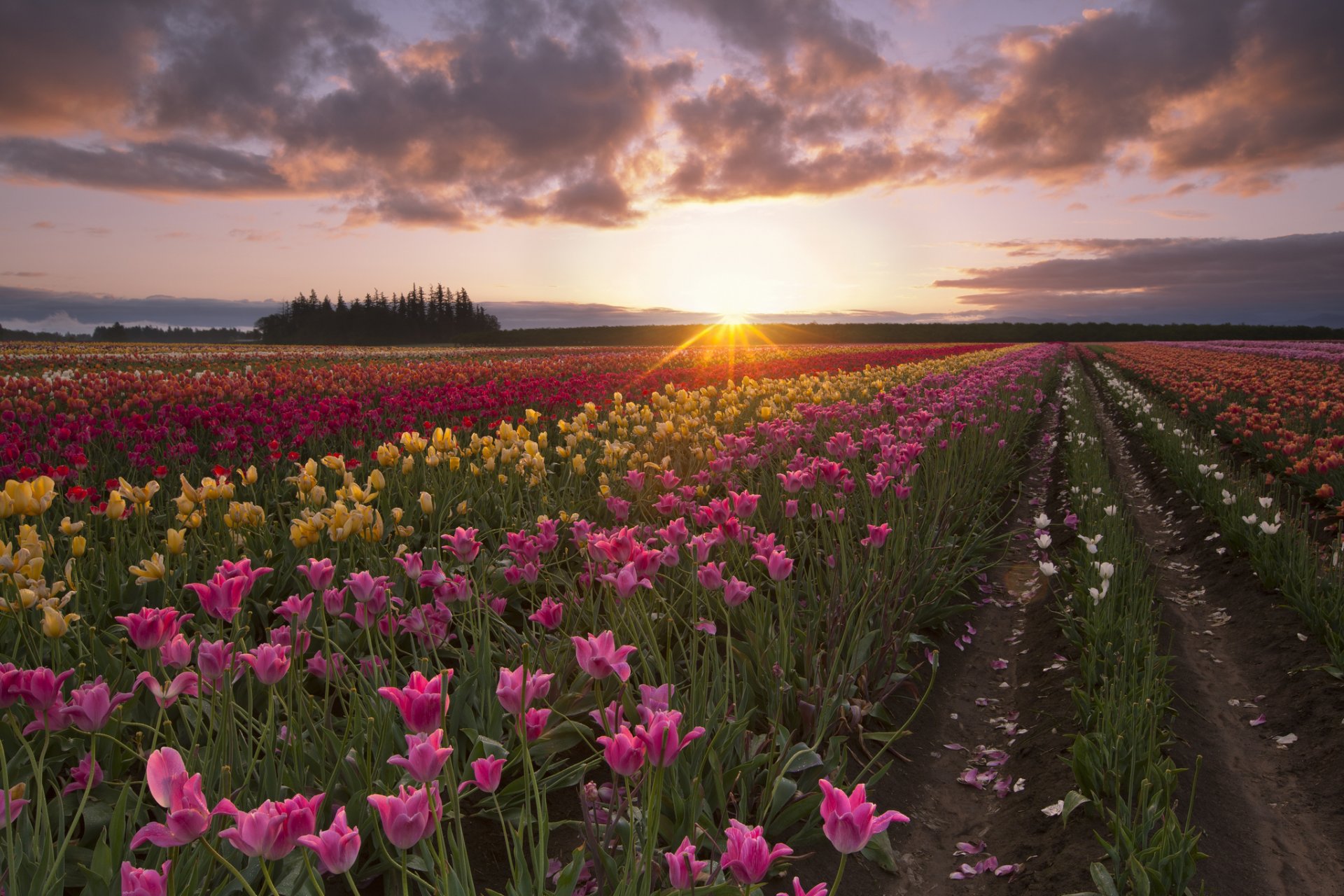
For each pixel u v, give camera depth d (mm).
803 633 4906
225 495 5129
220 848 2768
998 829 3928
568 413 13781
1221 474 9258
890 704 4973
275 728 3459
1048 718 4781
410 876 2834
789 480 5148
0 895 2361
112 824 2588
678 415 10000
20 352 38625
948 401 11953
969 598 7086
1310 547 6863
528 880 2629
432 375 20375
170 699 2615
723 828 3180
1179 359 42281
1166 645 5895
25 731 2445
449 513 6719
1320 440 10359
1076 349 71875
